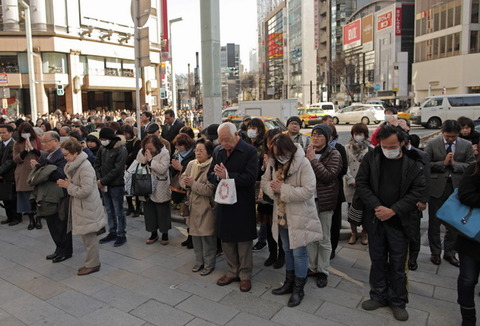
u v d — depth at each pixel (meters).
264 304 3.90
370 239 3.75
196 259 4.79
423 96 46.69
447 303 3.87
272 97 102.06
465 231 3.12
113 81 38.44
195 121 24.16
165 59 22.22
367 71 63.75
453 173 4.69
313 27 81.25
